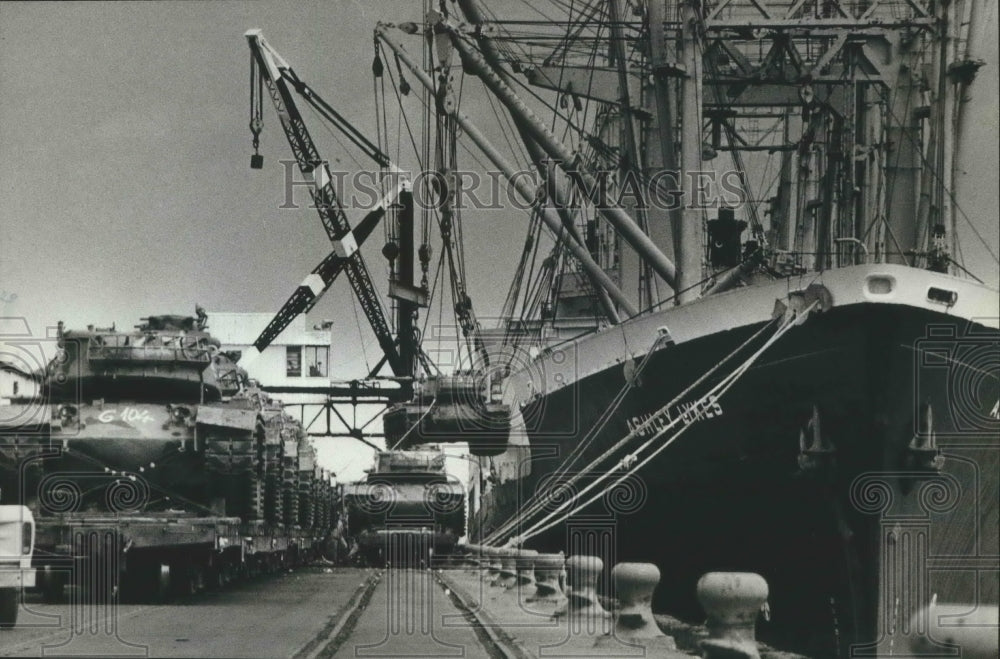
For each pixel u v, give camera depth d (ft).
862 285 72.59
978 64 118.11
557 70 135.95
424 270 145.79
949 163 120.16
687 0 118.73
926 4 136.05
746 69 136.05
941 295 72.64
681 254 116.26
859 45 134.10
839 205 143.13
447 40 132.16
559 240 132.46
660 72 117.50
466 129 136.67
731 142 147.84
